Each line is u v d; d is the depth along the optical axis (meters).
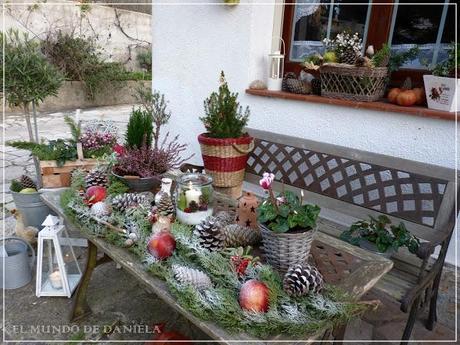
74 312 1.80
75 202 1.57
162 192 1.54
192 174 1.55
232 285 1.08
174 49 3.30
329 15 2.57
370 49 2.21
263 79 2.86
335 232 2.06
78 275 2.12
